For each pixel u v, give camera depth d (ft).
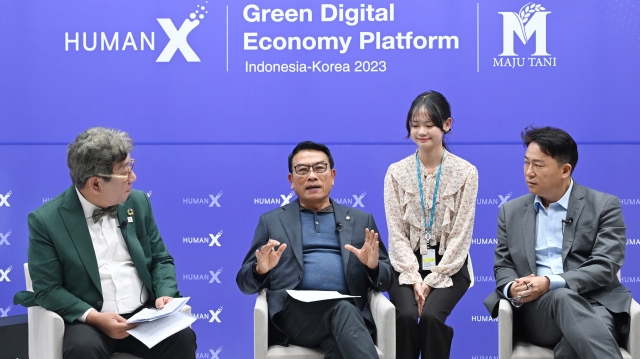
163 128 14.56
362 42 14.43
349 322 9.37
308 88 14.52
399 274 11.29
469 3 14.34
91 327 9.14
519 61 14.32
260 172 14.58
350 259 10.50
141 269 9.86
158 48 14.53
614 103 14.23
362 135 14.48
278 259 10.08
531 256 10.40
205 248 14.62
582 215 10.37
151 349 9.51
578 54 14.26
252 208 14.62
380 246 10.99
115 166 9.30
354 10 14.43
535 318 9.86
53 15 14.49
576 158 10.37
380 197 14.51
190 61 14.53
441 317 10.50
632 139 14.21
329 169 10.86
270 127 14.56
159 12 14.51
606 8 14.21
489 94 14.34
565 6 14.25
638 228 14.20
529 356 9.77
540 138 10.27
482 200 14.39
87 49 14.53
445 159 11.60
